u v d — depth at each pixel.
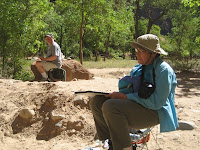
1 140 4.28
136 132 3.39
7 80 7.24
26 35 11.71
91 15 17.25
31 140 4.29
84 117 4.49
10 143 4.20
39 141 4.24
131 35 38.28
